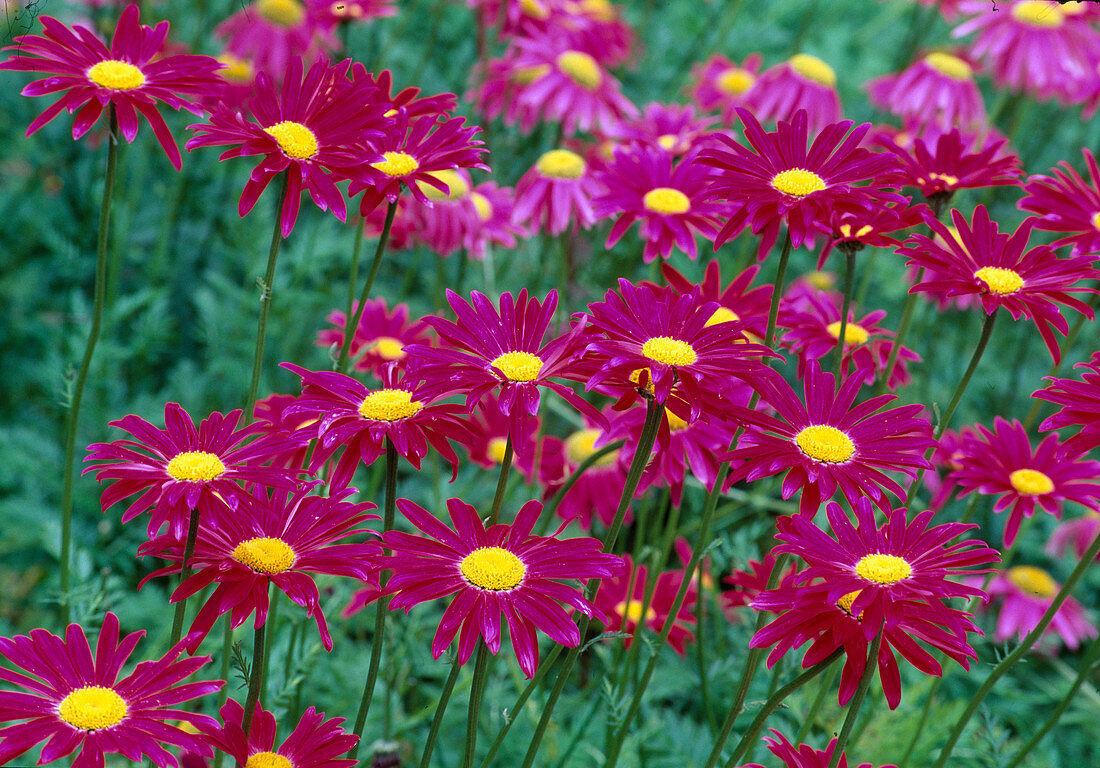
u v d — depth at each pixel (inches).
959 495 42.2
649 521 53.9
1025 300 35.8
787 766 34.9
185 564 33.4
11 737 31.8
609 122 57.0
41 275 66.5
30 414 62.2
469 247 48.7
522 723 44.2
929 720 44.9
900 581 32.9
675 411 33.9
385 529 34.5
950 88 60.5
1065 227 39.4
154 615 48.2
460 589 33.1
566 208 47.3
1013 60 61.6
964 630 32.5
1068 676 51.5
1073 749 50.9
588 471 44.9
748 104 58.2
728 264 66.7
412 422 34.2
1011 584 51.7
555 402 55.9
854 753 43.7
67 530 38.5
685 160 42.1
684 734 43.5
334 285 66.2
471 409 33.3
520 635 32.9
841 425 34.9
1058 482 39.7
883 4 104.2
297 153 35.5
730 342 34.1
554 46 58.8
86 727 32.2
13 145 66.4
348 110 35.8
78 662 32.8
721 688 45.3
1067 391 34.8
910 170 39.2
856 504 33.8
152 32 36.7
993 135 63.9
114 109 36.5
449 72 76.2
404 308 45.6
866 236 37.2
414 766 43.8
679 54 85.9
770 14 86.8
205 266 68.8
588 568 33.3
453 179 47.9
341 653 45.0
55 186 72.1
